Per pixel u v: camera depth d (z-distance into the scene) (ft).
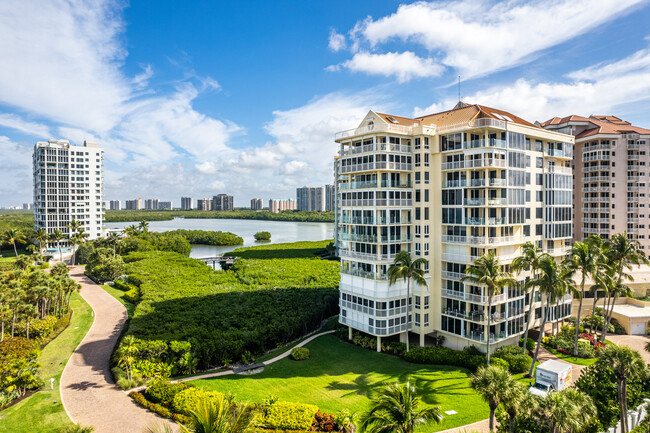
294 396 132.57
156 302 219.61
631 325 198.49
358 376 149.38
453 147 171.53
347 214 191.42
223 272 328.90
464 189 166.91
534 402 92.02
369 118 183.32
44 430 108.99
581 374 140.05
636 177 284.61
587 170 290.15
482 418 116.78
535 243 184.65
